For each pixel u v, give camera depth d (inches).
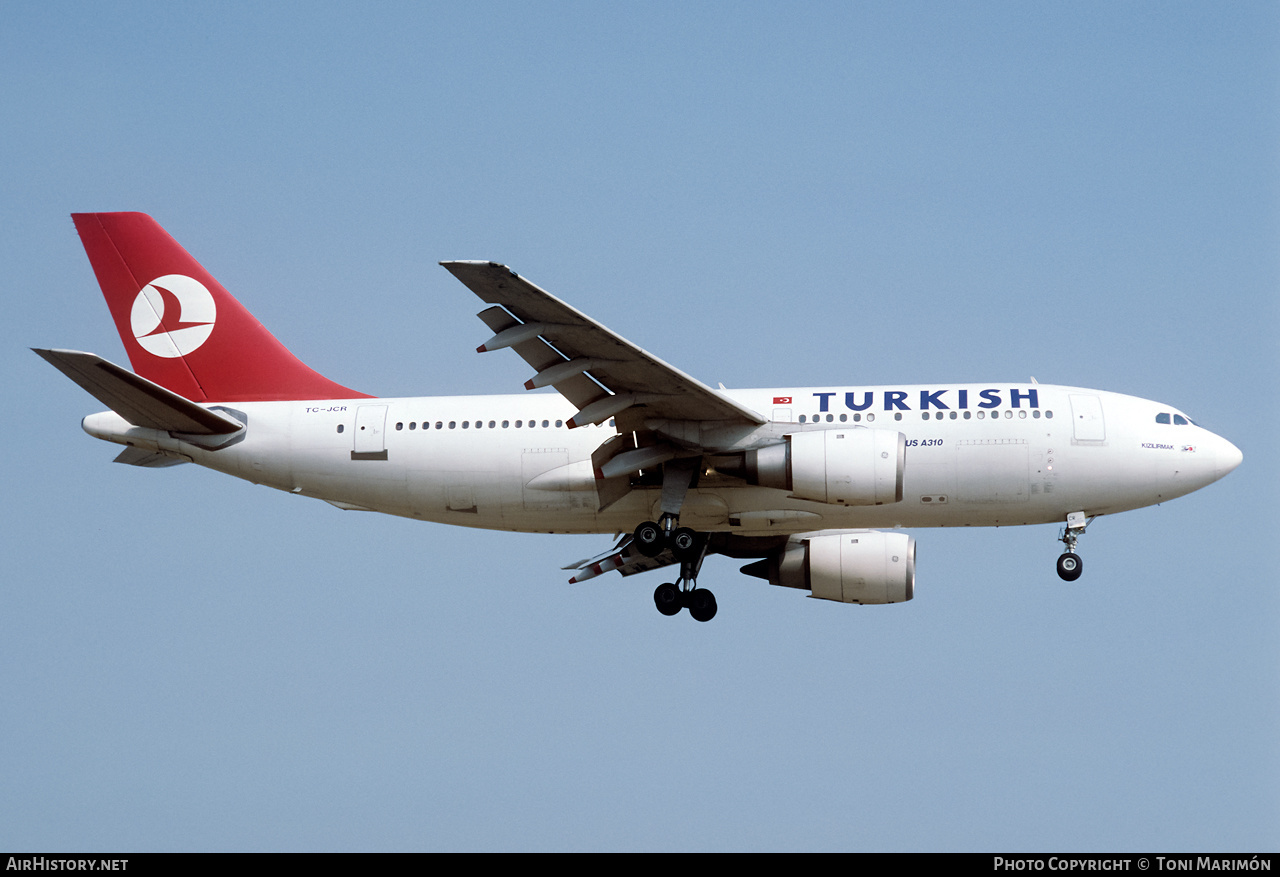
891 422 3720.5
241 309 4175.7
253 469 4013.3
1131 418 3715.6
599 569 4185.5
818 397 3777.1
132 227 4197.8
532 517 3954.2
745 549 4192.9
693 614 4074.8
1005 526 3826.3
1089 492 3688.5
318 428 3981.3
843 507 3764.8
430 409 3976.4
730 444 3663.9
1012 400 3727.9
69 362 3540.8
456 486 3919.8
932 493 3705.7
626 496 3870.6
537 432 3890.3
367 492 3993.6
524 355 3452.3
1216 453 3703.3
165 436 3986.2
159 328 4165.8
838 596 4148.6
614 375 3481.8
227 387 4133.9
